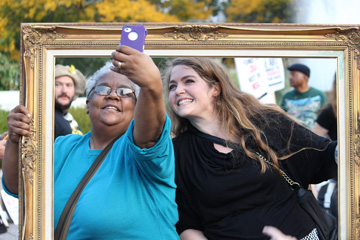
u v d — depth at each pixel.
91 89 2.38
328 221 2.43
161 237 2.29
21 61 2.32
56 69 2.37
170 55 2.34
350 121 2.35
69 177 2.34
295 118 2.56
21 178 2.29
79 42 2.31
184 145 2.58
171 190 2.36
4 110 2.92
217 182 2.51
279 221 2.47
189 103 2.58
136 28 2.00
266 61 2.62
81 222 2.24
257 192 2.51
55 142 2.39
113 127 2.38
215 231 2.52
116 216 2.23
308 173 2.51
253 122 2.58
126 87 2.38
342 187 2.36
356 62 2.34
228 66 2.60
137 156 2.08
